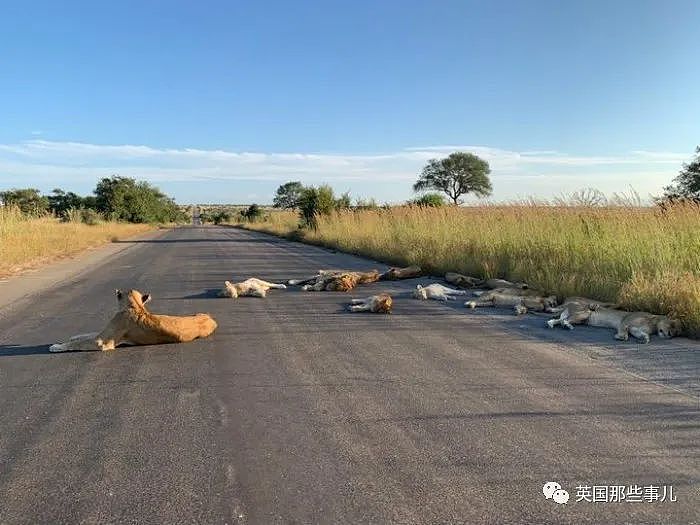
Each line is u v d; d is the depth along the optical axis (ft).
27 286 45.78
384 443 14.75
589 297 33.76
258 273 54.54
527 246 46.21
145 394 18.74
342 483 12.70
